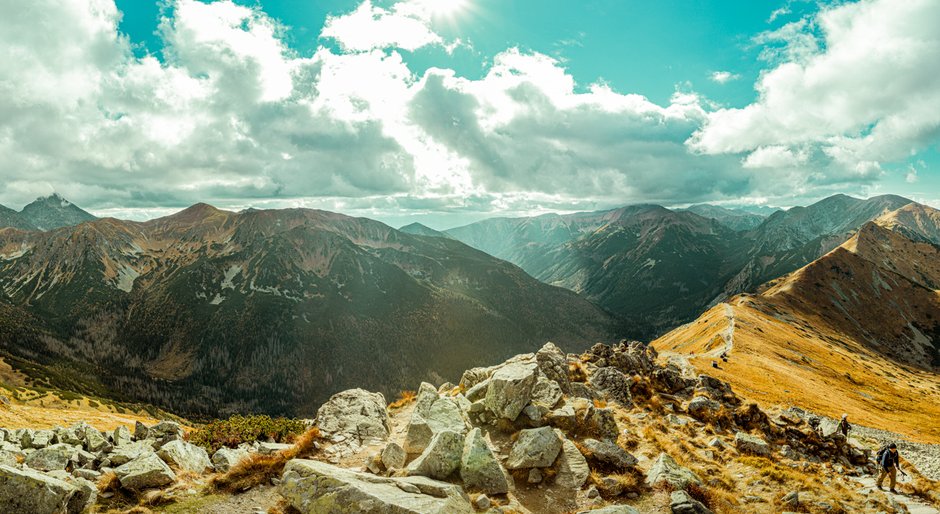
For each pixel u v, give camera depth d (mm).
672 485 20953
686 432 32219
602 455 23172
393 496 16203
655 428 31734
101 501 17516
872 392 124750
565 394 34156
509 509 18062
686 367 85938
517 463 21297
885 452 27141
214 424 28031
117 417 110188
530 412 26078
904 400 124750
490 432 25750
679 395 40781
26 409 74938
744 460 27391
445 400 26766
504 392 26422
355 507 15578
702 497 20953
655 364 50219
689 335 182750
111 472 19359
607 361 45656
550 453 21750
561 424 26281
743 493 23141
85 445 23391
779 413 38312
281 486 17906
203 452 22906
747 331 150875
